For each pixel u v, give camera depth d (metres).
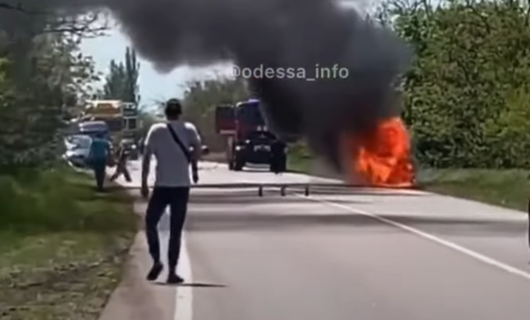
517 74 47.59
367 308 12.84
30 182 32.44
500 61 48.97
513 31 48.62
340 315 12.34
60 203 27.77
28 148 33.28
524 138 46.41
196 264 17.44
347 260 18.00
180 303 13.25
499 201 35.47
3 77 28.31
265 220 27.31
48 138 34.53
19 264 17.16
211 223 26.31
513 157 49.56
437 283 15.10
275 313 12.49
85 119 51.91
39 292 14.08
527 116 44.53
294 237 22.36
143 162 15.34
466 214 29.52
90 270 16.48
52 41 32.78
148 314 12.40
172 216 15.20
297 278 15.69
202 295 13.96
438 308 12.83
